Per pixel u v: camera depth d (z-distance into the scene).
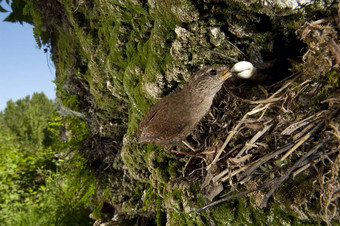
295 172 0.57
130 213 0.76
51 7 0.76
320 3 0.58
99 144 0.78
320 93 0.58
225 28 0.60
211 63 0.62
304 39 0.58
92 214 0.79
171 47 0.62
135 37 0.66
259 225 0.60
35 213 1.21
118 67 0.68
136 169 0.71
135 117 0.69
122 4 0.64
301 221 0.58
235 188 0.60
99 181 0.78
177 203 0.64
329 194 0.55
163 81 0.64
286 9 0.57
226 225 0.62
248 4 0.58
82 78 0.76
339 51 0.56
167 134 0.62
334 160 0.56
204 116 0.64
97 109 0.77
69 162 0.79
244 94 0.62
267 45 0.60
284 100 0.59
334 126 0.56
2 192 1.33
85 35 0.70
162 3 0.60
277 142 0.58
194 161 0.64
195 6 0.59
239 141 0.61
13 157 1.60
